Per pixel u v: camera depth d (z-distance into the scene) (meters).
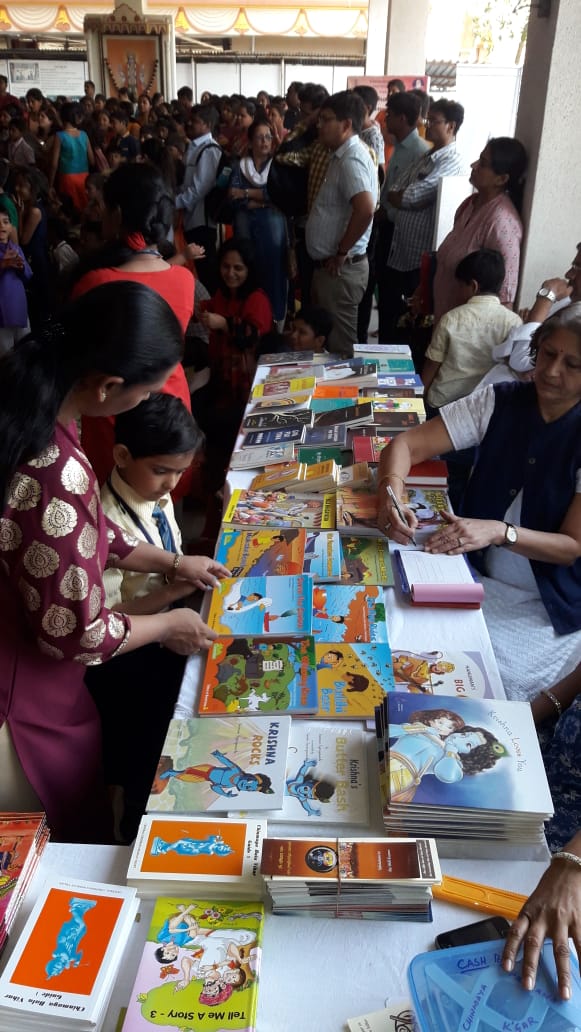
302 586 1.65
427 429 2.10
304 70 17.19
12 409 1.04
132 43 11.98
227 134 8.91
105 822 1.60
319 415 2.55
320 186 4.48
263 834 1.08
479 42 12.55
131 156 8.18
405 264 4.80
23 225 5.53
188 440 1.64
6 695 1.29
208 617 1.57
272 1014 0.90
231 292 3.63
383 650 1.50
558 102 3.46
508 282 3.72
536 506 1.99
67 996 0.88
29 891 1.06
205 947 0.95
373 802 1.17
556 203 3.68
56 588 1.14
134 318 1.05
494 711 1.24
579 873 0.94
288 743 1.27
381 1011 0.90
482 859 1.10
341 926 1.01
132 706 1.89
